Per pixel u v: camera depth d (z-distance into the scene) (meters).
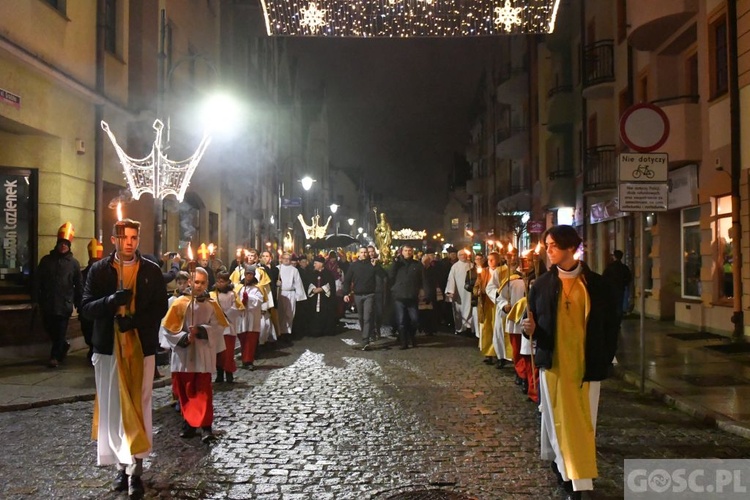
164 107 13.25
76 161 13.51
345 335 17.47
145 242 17.39
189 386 7.04
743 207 14.17
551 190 28.61
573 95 27.77
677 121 16.58
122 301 5.29
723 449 6.69
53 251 11.36
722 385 9.48
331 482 5.71
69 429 7.45
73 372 10.74
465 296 16.62
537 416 8.12
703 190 16.08
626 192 9.80
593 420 5.20
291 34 10.92
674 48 18.03
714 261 15.77
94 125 14.30
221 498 5.34
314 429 7.48
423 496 5.35
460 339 16.23
